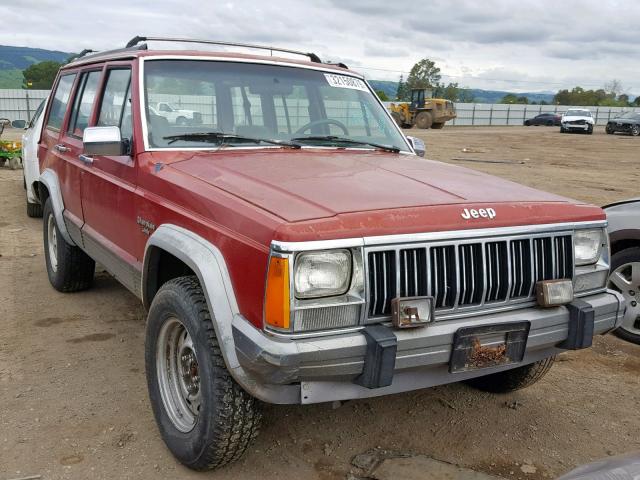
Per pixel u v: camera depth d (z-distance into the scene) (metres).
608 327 3.09
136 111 3.62
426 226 2.58
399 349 2.49
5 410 3.47
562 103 115.81
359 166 3.41
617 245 5.02
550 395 3.93
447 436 3.38
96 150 3.48
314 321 2.40
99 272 6.12
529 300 2.88
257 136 3.84
